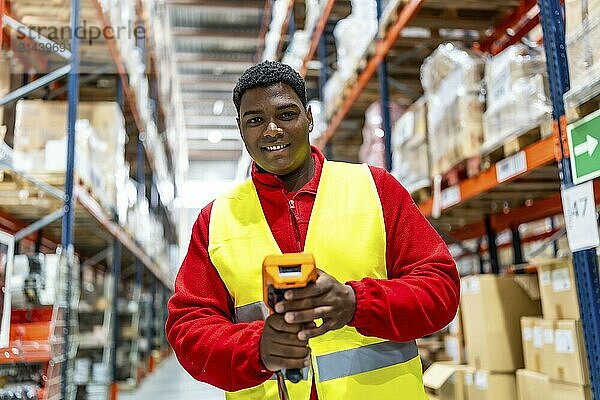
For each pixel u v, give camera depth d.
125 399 6.86
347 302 1.18
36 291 3.61
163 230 12.80
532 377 2.90
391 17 4.43
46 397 3.36
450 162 3.59
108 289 6.55
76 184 4.07
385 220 1.51
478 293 3.30
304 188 1.54
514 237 4.91
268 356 1.14
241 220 1.56
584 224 2.03
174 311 1.48
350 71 5.49
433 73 3.92
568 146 2.16
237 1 13.46
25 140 4.03
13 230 5.13
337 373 1.43
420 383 1.47
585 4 2.10
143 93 7.64
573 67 2.19
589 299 2.05
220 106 19.61
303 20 8.51
